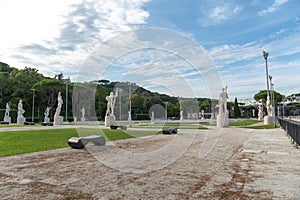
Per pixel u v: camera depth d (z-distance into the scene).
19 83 46.03
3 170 5.27
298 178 4.73
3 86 44.03
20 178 4.63
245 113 63.59
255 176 4.88
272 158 6.91
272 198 3.58
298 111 70.75
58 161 6.27
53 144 9.48
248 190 3.96
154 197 3.61
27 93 45.75
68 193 3.77
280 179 4.65
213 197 3.62
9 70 54.44
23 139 11.03
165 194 3.75
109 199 3.52
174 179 4.62
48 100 48.00
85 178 4.64
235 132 16.56
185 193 3.80
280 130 18.69
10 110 39.50
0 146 8.84
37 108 46.47
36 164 5.91
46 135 12.81
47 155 7.14
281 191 3.91
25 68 56.62
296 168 5.63
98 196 3.64
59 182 4.37
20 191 3.86
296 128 9.68
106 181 4.45
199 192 3.85
